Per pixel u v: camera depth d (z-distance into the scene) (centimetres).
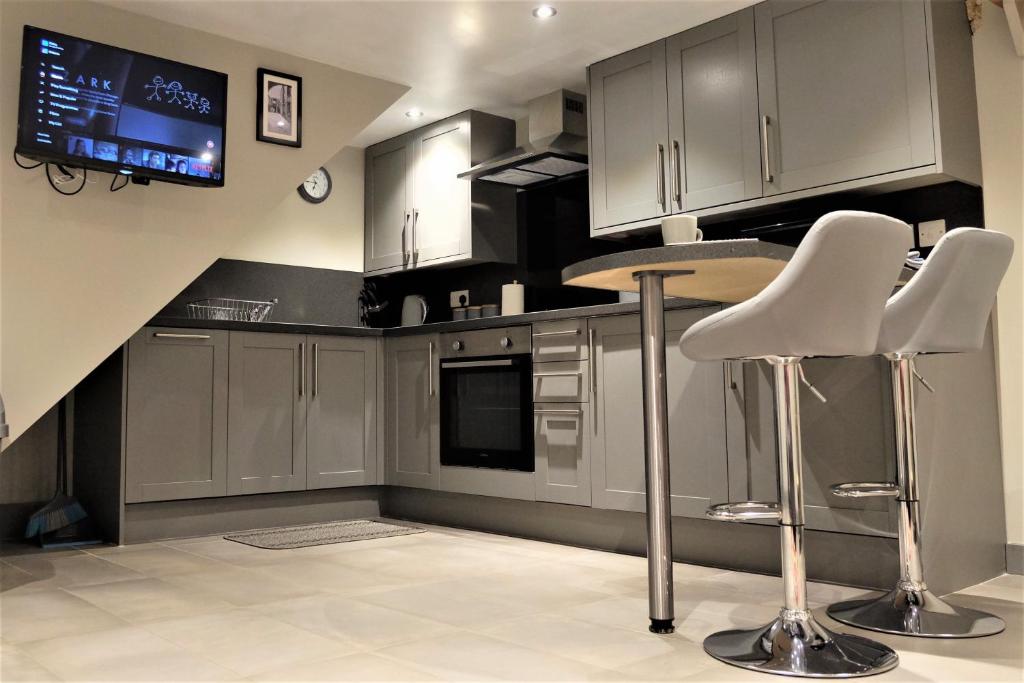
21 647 217
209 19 365
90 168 329
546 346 383
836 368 286
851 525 279
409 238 504
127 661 204
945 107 297
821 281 182
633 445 344
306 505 452
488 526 420
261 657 206
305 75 407
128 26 356
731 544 320
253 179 389
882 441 274
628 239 419
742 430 309
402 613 251
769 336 190
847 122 316
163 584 296
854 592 275
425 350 454
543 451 382
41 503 417
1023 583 290
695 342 207
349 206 531
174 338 398
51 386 332
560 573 313
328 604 264
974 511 292
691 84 368
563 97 441
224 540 395
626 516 356
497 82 434
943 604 240
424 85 439
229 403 415
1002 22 313
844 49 317
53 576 312
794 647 197
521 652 210
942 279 225
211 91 361
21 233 327
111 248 348
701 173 363
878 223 184
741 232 371
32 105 313
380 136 519
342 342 461
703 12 356
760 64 343
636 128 390
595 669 195
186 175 353
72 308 338
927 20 296
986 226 313
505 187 487
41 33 317
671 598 229
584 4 349
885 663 195
